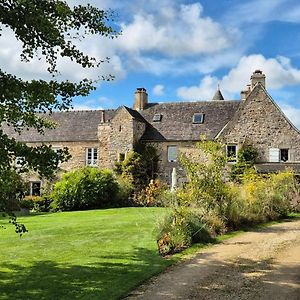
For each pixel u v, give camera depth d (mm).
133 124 34281
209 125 34375
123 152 34375
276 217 20875
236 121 32219
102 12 8062
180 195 15969
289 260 11391
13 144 7391
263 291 8586
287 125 31547
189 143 33688
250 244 13711
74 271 10109
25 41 7445
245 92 35969
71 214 24234
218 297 8203
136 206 29516
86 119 38375
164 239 13523
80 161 36438
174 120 35594
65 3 7664
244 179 24719
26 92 7539
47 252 12383
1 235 15773
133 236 14930
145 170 33969
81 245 13422
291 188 24297
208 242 14008
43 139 37312
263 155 31594
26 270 10258
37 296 8234
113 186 29750
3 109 7699
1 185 7426
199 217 15328
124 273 9914
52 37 7395
